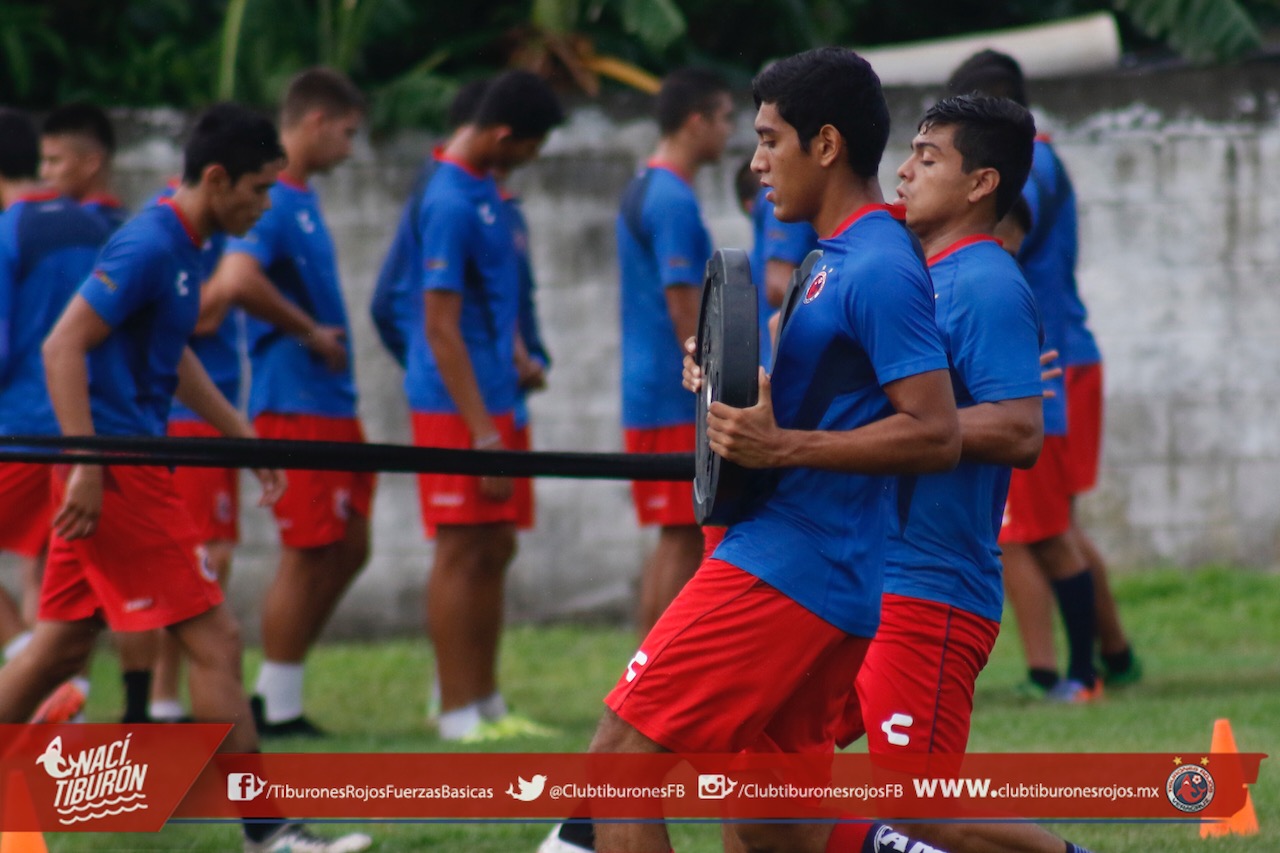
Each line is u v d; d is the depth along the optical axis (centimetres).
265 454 1517
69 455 1519
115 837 1733
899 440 1141
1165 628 3031
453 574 2308
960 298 1346
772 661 1173
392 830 1744
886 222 1195
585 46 3809
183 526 1667
